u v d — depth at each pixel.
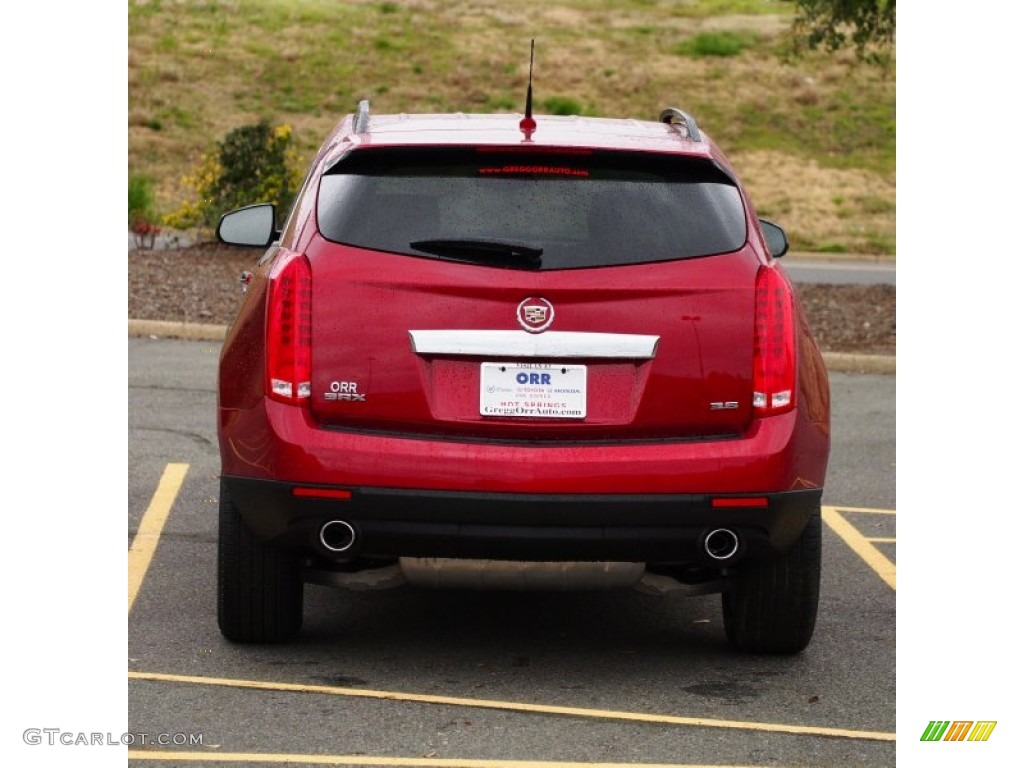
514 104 42.16
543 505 6.00
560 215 6.16
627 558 6.19
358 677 6.48
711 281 6.12
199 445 11.27
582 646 7.11
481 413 6.05
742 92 44.00
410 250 6.11
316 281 6.10
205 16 47.25
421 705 6.11
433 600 7.92
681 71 46.12
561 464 6.00
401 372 6.05
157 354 15.30
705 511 6.08
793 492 6.18
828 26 20.78
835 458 11.81
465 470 6.00
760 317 6.15
